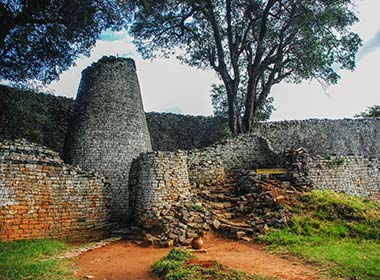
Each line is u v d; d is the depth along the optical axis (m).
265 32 20.41
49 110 18.69
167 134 23.06
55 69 17.06
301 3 18.56
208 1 19.78
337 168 14.40
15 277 6.43
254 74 20.59
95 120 16.03
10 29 14.69
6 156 10.12
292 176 13.52
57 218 11.07
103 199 12.65
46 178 11.00
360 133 25.12
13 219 9.95
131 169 13.15
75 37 16.19
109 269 7.54
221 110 26.08
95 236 11.66
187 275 6.23
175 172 12.20
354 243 9.20
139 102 17.52
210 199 12.70
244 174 14.00
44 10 14.87
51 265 7.39
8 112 15.46
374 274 6.50
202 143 23.84
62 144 18.56
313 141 23.73
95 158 15.49
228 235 10.09
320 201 11.54
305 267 7.13
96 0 15.62
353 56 20.31
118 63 17.14
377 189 15.26
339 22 20.00
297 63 20.45
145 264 7.81
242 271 6.64
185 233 10.05
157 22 21.14
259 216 10.87
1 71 15.84
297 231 9.77
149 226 11.19
